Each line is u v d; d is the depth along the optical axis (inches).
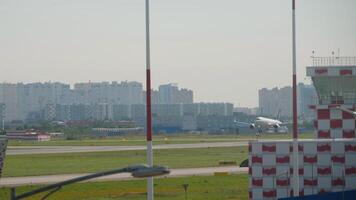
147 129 4576.8
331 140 5634.8
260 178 5664.4
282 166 5625.0
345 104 6648.6
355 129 6456.7
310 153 5625.0
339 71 6771.7
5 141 7573.8
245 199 7377.0
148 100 4579.2
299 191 5605.3
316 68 6815.9
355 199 4985.2
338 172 5590.6
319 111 6530.5
